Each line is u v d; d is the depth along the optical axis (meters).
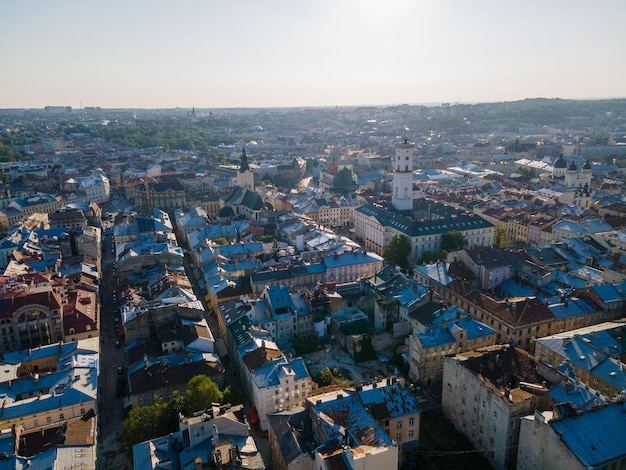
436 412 162.62
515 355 155.50
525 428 126.06
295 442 129.75
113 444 152.12
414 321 196.62
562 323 196.12
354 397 141.00
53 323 195.62
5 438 127.25
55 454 123.75
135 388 163.75
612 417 120.12
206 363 174.88
